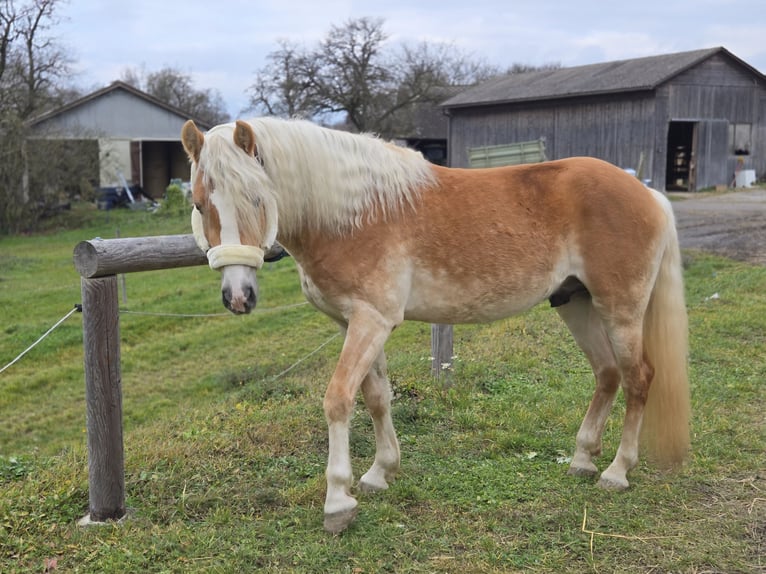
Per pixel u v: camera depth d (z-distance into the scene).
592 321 3.56
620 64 26.06
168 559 2.82
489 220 3.11
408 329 8.66
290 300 11.65
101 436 3.10
